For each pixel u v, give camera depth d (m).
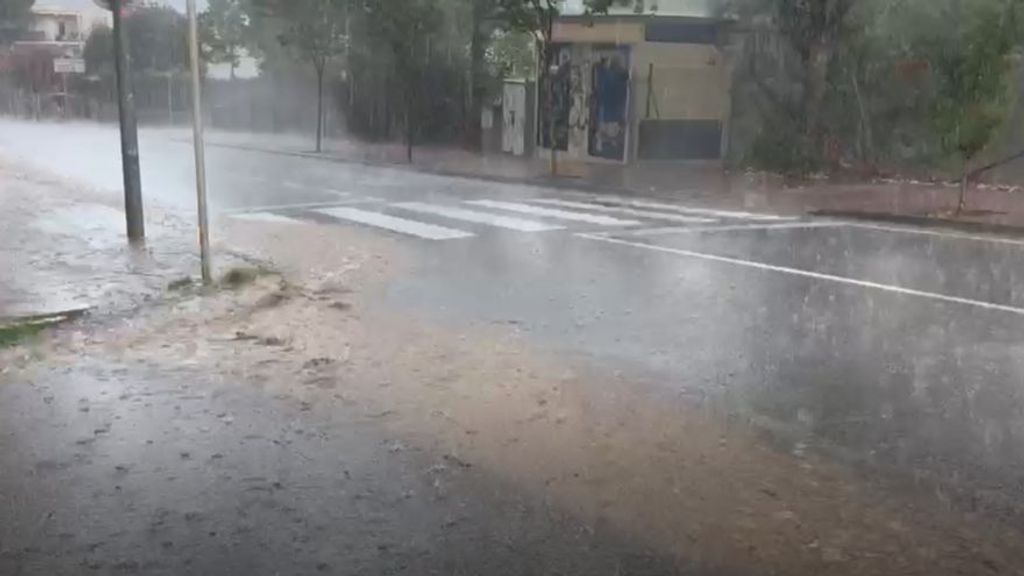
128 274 10.54
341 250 12.65
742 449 5.66
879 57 23.58
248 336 8.16
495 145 32.91
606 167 26.53
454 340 8.13
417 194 19.86
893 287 10.47
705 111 28.56
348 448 5.64
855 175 23.95
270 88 43.62
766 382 7.00
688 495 5.00
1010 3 16.34
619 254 12.56
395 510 4.82
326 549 4.42
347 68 36.69
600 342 8.10
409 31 28.88
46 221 14.52
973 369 7.34
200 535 4.55
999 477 5.26
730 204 18.53
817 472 5.32
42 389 6.72
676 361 7.54
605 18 28.09
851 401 6.57
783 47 25.80
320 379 6.99
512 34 32.97
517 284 10.55
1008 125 19.48
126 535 4.55
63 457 5.49
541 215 16.53
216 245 12.69
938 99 17.03
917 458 5.53
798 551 4.41
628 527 4.64
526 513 4.79
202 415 6.20
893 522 4.71
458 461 5.44
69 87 64.25
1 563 4.28
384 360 7.50
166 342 7.96
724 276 11.07
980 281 10.82
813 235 14.48
